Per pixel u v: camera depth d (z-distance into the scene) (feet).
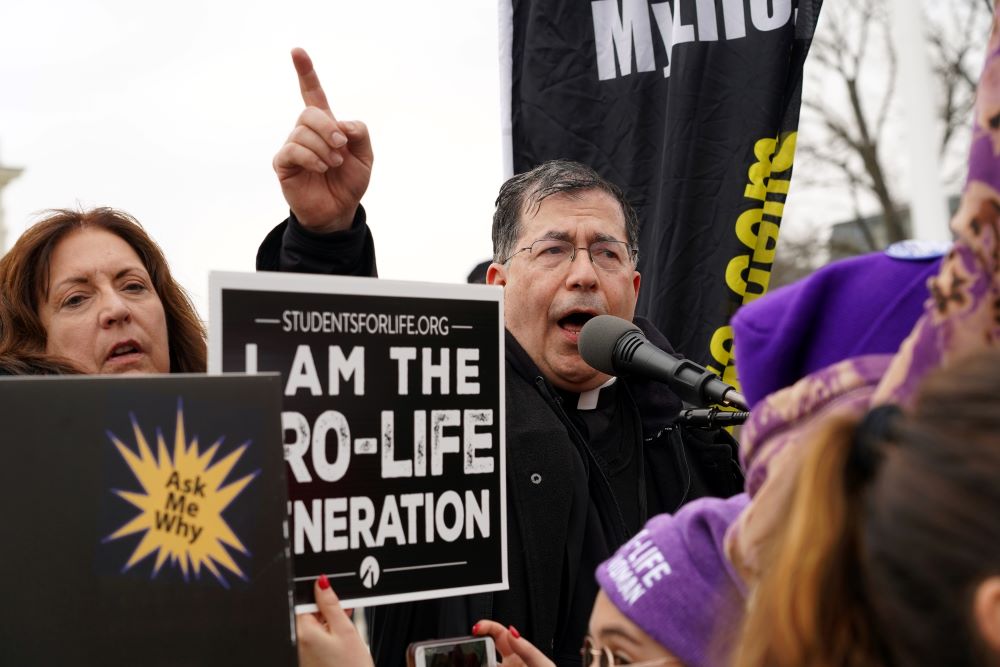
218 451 4.12
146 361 7.04
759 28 8.50
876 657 2.57
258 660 4.06
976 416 2.42
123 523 4.00
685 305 8.63
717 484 7.49
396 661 6.42
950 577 2.34
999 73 3.15
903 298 3.75
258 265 6.78
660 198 8.74
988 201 3.11
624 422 7.44
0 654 3.89
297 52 6.13
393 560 5.23
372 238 6.72
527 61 9.32
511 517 6.56
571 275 7.18
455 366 5.48
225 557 4.08
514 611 6.38
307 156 6.05
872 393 3.55
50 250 7.05
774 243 8.54
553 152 9.21
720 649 3.80
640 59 9.05
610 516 6.94
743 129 8.52
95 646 3.94
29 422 3.98
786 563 2.71
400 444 5.31
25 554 3.93
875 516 2.53
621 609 4.21
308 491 5.10
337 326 5.23
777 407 3.71
